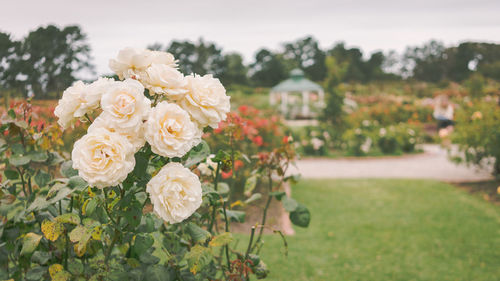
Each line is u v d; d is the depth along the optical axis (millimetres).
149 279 1579
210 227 1938
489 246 4840
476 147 8258
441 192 7703
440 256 4543
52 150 2232
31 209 1605
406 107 20250
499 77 39875
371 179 9078
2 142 1926
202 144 1642
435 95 30859
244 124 2139
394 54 90812
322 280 3906
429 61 71438
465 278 3996
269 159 2322
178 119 1274
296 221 2158
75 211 1932
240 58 50062
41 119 2225
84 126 1503
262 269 1995
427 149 15086
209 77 1447
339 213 6266
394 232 5355
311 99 26344
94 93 1280
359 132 13836
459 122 8625
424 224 5703
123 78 1443
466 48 65188
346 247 4789
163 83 1335
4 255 1939
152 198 1247
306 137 14320
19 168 1975
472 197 7297
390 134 14195
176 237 1777
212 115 1354
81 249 1518
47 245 1808
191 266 1517
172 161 1464
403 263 4344
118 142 1191
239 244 4664
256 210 5809
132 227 1465
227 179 5246
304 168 11023
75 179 1486
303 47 76688
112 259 1889
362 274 4051
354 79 64625
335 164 11852
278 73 59812
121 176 1183
